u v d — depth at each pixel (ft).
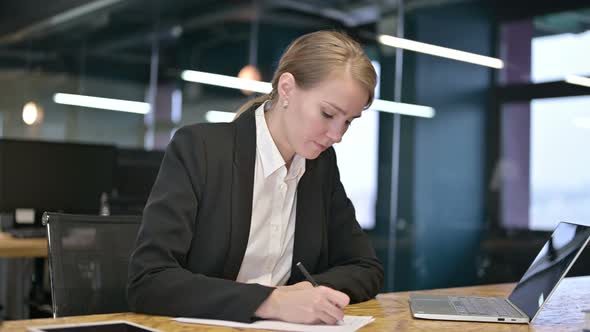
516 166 19.71
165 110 29.35
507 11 20.15
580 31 18.66
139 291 4.84
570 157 18.72
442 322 4.89
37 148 12.53
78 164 12.82
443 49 21.24
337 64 5.08
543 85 19.30
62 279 5.98
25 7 30.19
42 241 11.19
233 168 5.45
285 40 25.88
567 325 4.93
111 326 3.99
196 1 28.73
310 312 4.52
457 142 20.80
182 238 5.11
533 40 19.61
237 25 27.66
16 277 12.41
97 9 29.53
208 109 28.35
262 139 5.61
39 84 30.01
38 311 11.96
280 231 5.70
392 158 21.58
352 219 6.38
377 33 22.61
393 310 5.34
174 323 4.50
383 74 22.13
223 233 5.33
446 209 20.79
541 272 5.41
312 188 5.93
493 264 19.98
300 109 5.22
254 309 4.53
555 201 18.99
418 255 21.21
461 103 20.63
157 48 29.43
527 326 4.86
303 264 5.83
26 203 12.40
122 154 13.82
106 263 6.25
